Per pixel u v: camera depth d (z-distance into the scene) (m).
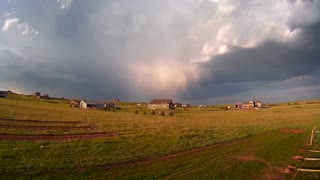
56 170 26.66
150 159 33.09
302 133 57.91
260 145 43.94
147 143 42.31
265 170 29.77
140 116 102.75
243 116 110.38
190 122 81.25
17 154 31.38
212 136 52.47
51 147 36.03
